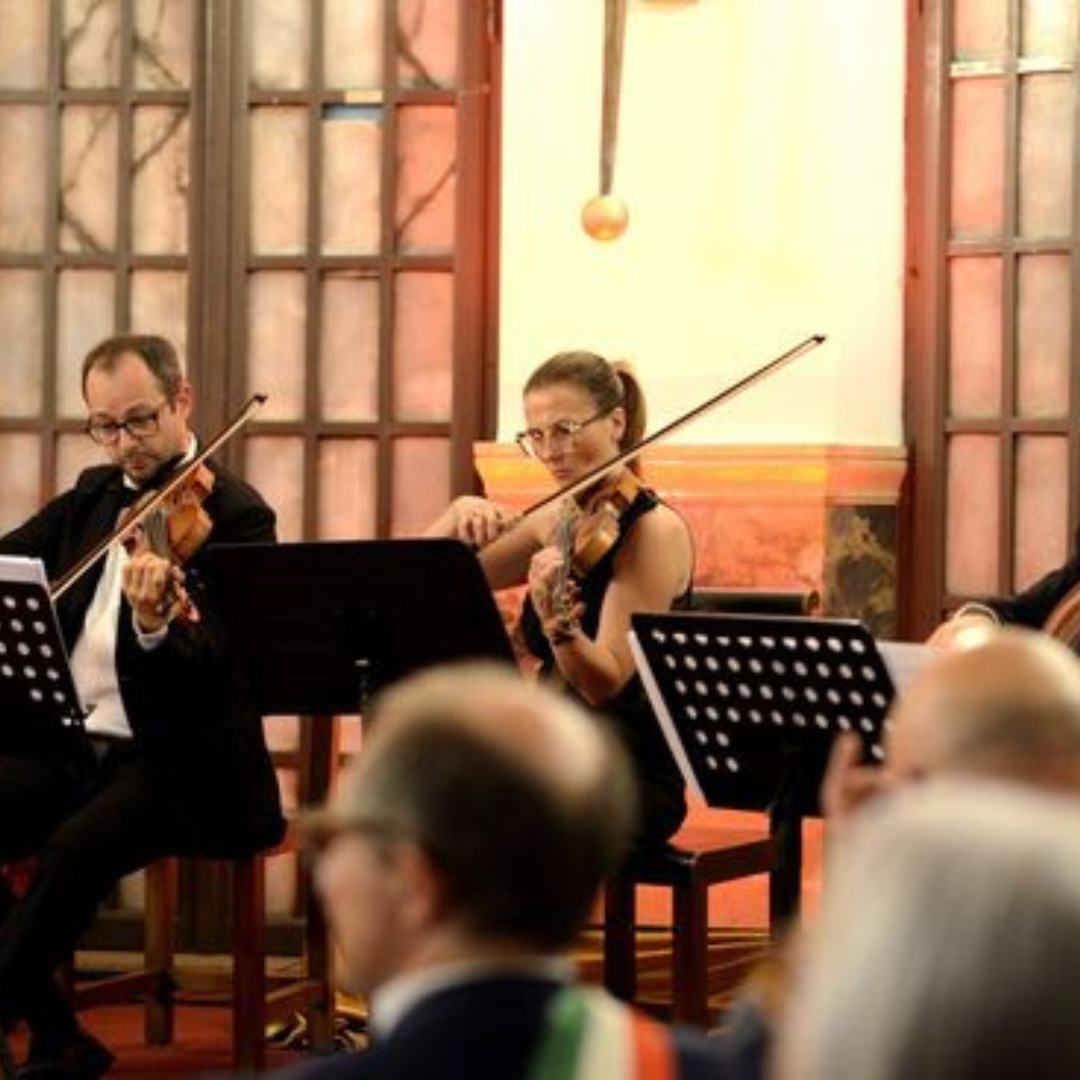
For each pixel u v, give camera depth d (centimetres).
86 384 827
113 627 822
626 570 771
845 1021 158
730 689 639
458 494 989
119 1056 877
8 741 743
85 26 1020
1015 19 934
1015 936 156
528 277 953
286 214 1008
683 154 935
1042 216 934
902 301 948
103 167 1020
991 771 263
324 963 854
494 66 989
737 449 916
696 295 934
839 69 927
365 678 711
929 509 948
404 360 998
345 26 1002
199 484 806
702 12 934
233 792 778
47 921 757
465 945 257
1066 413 930
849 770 410
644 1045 249
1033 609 773
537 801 255
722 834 794
